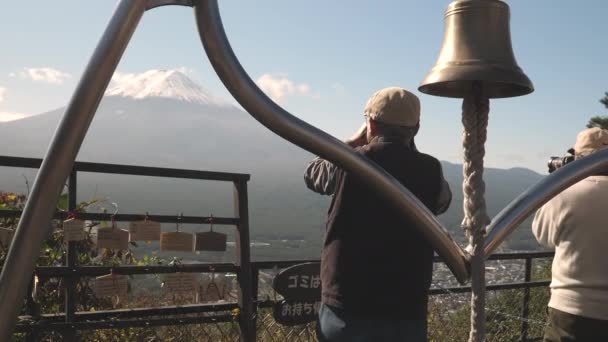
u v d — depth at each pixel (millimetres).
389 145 1810
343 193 1755
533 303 4961
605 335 2514
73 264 2914
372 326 1693
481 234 928
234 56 870
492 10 955
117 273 3012
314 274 3527
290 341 3812
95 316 2959
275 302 3439
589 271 2520
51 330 2803
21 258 791
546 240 2688
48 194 779
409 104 1831
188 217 3176
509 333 4488
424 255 1748
